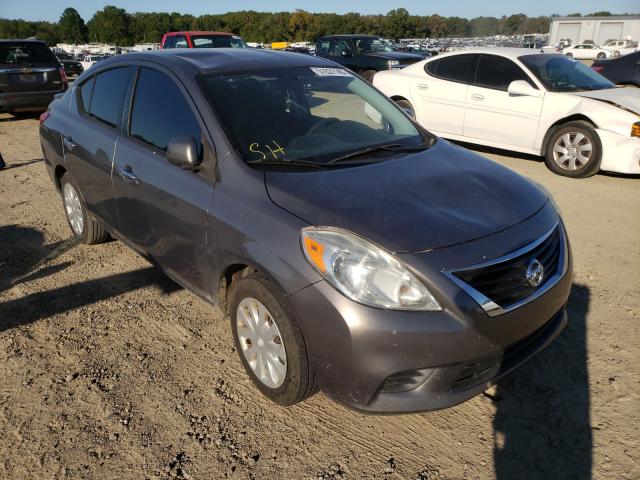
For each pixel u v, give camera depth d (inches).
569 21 2480.3
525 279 95.7
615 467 95.7
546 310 100.5
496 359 95.8
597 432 103.5
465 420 107.3
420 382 91.4
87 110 167.0
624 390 114.4
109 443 102.3
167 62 137.4
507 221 100.8
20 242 195.5
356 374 90.7
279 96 131.7
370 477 94.3
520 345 101.0
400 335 87.5
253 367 111.8
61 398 114.3
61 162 178.9
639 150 252.7
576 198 238.7
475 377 95.0
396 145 131.4
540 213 108.9
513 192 112.4
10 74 430.9
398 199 102.3
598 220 211.3
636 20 2338.8
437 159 124.8
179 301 153.6
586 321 140.1
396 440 102.6
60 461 98.3
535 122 281.9
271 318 102.5
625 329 136.3
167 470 96.1
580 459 97.5
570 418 107.1
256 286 102.7
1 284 164.9
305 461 97.8
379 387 90.9
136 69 146.4
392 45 607.2
